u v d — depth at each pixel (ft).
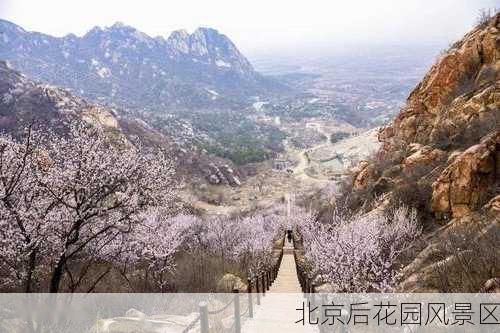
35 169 33.35
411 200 72.08
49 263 38.01
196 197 358.84
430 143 86.69
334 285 48.98
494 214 50.80
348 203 108.47
